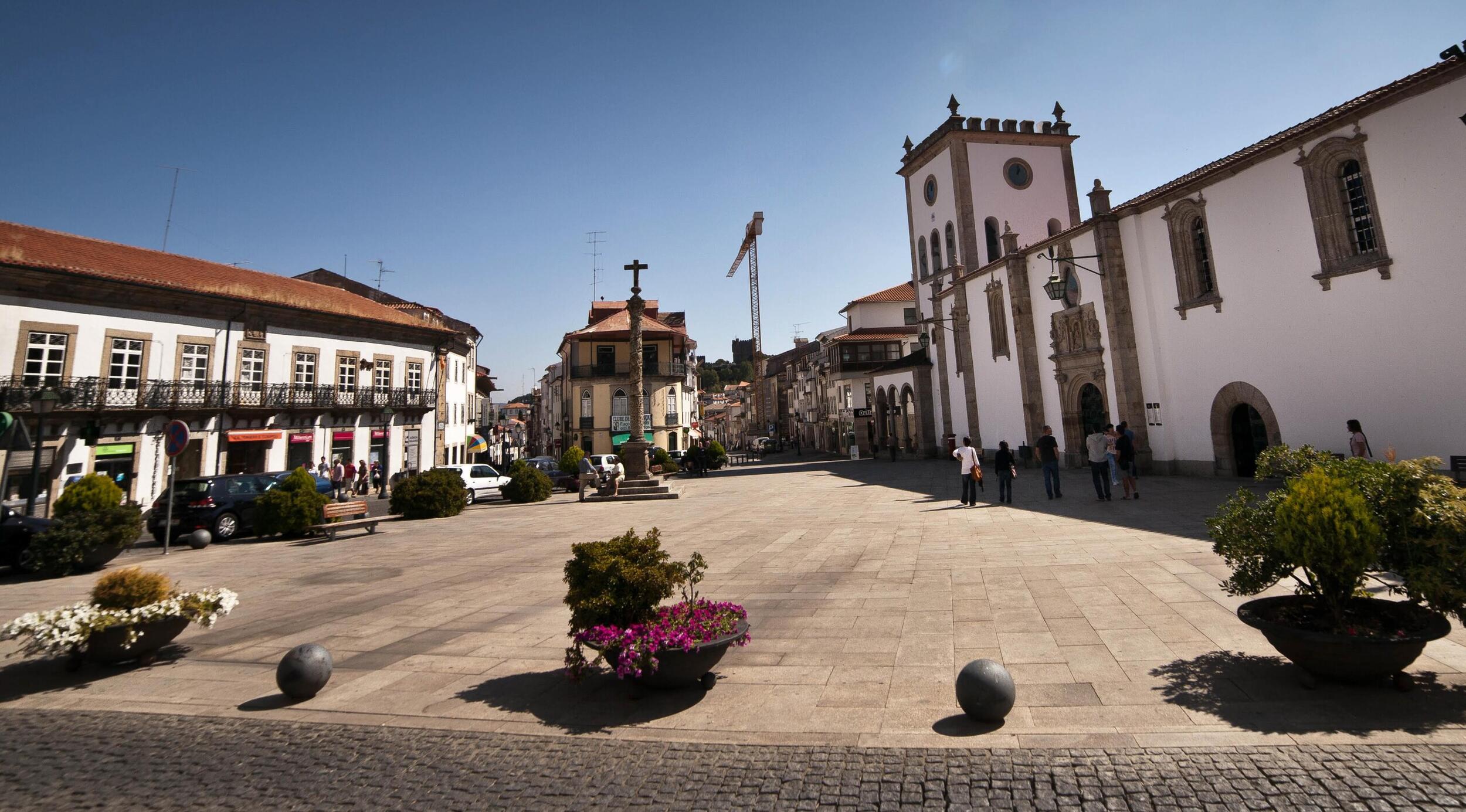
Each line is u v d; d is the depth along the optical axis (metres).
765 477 33.06
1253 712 3.93
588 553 4.92
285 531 14.87
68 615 5.50
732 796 3.32
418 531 16.31
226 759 3.97
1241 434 18.61
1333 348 15.74
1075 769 3.41
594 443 50.50
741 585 8.38
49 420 22.30
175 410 25.66
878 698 4.48
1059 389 25.38
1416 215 14.08
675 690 4.80
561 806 3.29
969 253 36.97
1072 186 39.28
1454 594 3.95
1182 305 19.88
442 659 5.79
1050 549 9.50
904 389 41.28
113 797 3.54
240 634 6.91
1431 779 3.12
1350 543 4.12
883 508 16.70
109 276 23.98
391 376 35.41
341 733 4.30
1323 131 15.80
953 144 37.75
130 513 11.87
